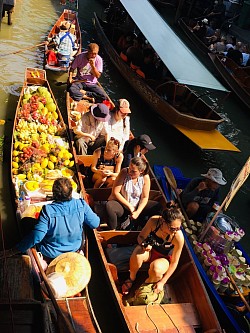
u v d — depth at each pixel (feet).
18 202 16.92
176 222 13.46
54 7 49.90
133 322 13.47
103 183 18.53
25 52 35.81
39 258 13.65
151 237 14.42
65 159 20.21
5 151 22.09
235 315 14.93
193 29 52.95
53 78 32.83
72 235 14.01
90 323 12.55
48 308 11.84
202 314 14.14
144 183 16.66
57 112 25.22
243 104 38.37
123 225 16.98
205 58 47.65
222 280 15.93
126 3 37.24
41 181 18.69
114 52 36.45
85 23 48.34
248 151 32.07
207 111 29.96
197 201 19.24
